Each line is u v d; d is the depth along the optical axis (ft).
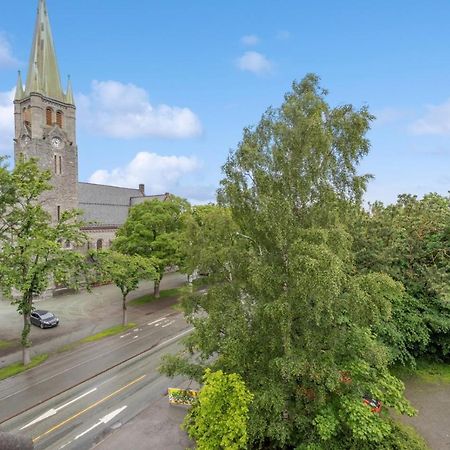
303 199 46.52
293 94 49.14
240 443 43.45
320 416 46.70
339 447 49.19
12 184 94.58
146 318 130.62
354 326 51.08
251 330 49.08
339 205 48.01
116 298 158.61
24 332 90.58
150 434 62.03
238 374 48.73
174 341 107.45
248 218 50.49
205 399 44.47
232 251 51.55
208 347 49.21
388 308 44.98
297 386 48.73
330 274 39.42
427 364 85.92
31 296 92.68
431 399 71.20
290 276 45.16
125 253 146.51
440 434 59.47
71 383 80.74
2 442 12.28
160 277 154.51
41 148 158.10
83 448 58.54
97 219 211.82
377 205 96.89
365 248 80.74
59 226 101.96
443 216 91.04
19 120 163.84
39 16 163.22
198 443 46.21
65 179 167.94
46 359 94.38
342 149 46.73
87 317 131.64
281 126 46.21
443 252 84.23
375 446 49.93
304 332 46.37
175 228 152.97
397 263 86.74
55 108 165.48
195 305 58.65
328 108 47.55
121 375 84.99
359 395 49.32
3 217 100.99
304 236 44.24
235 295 52.90
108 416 67.67
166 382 81.20
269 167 48.44
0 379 82.58
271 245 49.88
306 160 45.96
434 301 82.23
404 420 63.52
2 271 86.43
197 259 59.88
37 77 157.28
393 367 83.71
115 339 109.09
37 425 64.75
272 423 45.80
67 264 97.66
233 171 50.01
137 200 242.99
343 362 49.62
